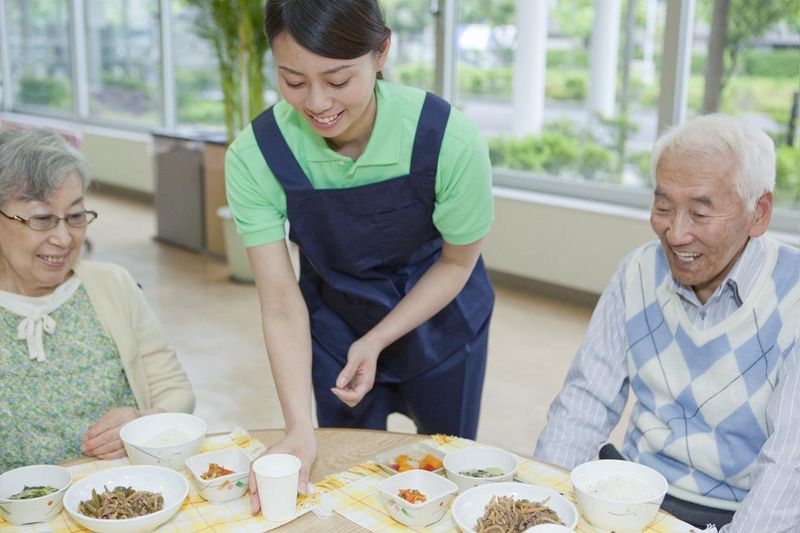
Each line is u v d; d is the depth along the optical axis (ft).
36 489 4.23
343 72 4.28
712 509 4.86
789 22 12.12
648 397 5.06
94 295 5.44
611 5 14.21
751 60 12.65
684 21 13.28
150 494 4.16
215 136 18.19
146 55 23.43
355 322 6.03
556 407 5.28
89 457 4.81
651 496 4.04
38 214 4.98
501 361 12.04
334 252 5.57
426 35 16.74
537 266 15.08
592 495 3.93
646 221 13.44
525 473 4.48
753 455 4.74
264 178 5.15
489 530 3.87
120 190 24.68
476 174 5.15
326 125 4.50
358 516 4.13
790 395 4.36
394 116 5.02
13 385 5.21
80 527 4.02
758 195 4.43
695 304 4.76
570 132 15.24
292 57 4.24
